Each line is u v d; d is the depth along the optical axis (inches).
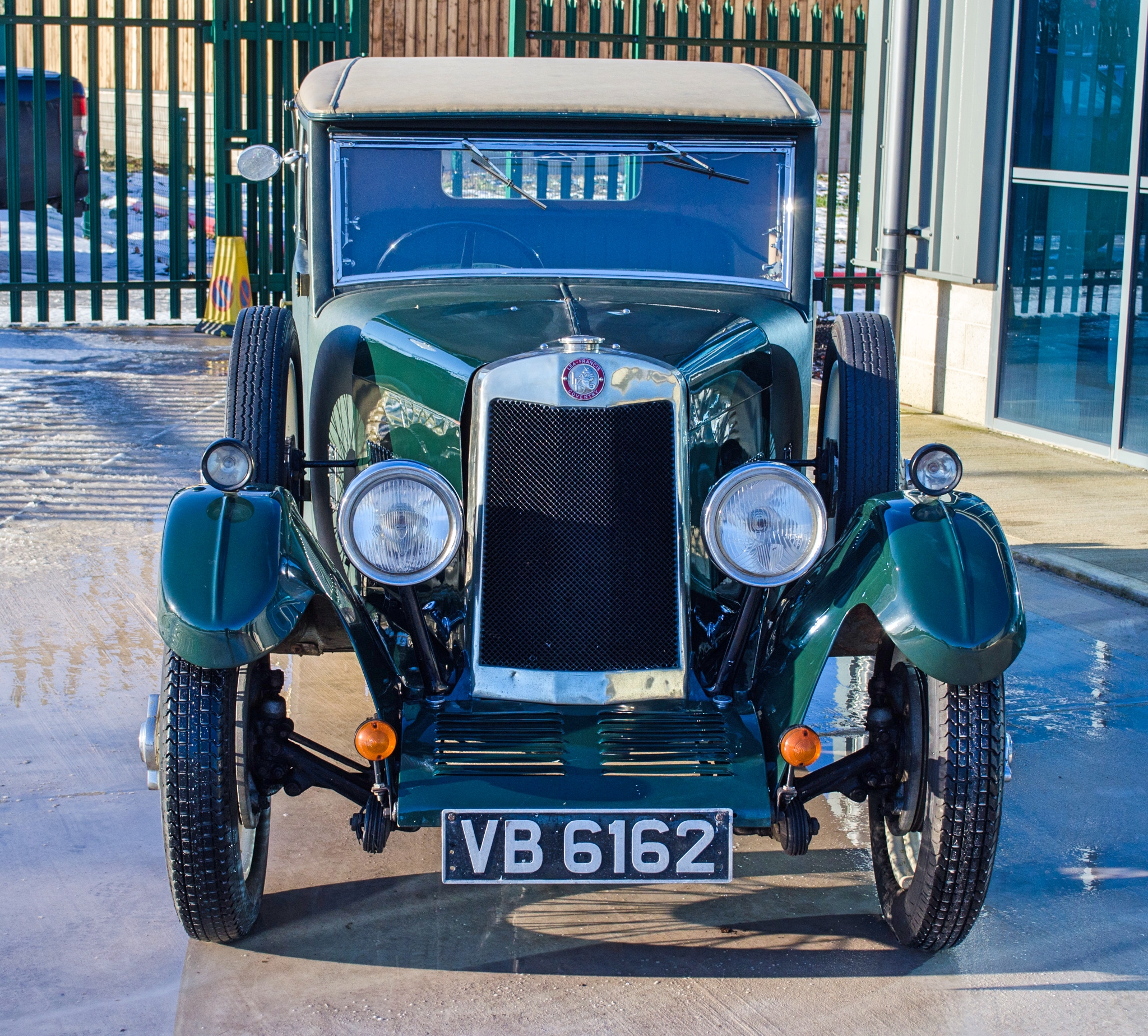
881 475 169.0
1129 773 179.0
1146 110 318.7
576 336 142.6
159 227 669.9
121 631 218.5
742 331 154.9
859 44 461.7
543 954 136.6
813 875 154.1
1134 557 259.9
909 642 124.4
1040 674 211.8
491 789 124.2
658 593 135.2
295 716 191.9
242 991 128.9
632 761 127.9
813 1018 125.9
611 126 171.5
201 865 125.6
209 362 435.8
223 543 126.9
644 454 134.4
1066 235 348.8
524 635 134.6
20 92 581.0
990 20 358.3
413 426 149.1
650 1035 122.9
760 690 137.3
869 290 424.5
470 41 741.3
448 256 172.4
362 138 170.7
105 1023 123.5
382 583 131.1
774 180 174.4
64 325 490.3
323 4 489.1
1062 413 356.8
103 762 174.2
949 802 125.9
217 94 478.3
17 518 272.2
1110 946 139.2
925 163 389.7
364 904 145.3
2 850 152.3
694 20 752.3
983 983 132.4
